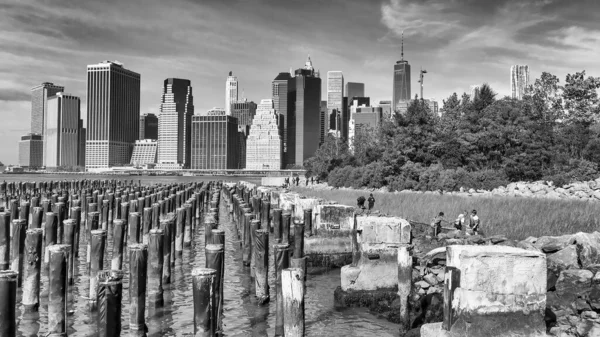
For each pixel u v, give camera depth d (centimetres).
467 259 1365
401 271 1886
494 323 1363
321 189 7950
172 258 3102
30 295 2097
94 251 2188
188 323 2031
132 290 1808
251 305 2275
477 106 8262
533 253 1385
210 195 8944
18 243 2477
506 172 6053
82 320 2038
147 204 4984
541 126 6631
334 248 3094
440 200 4519
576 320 1602
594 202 3794
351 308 2153
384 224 2278
